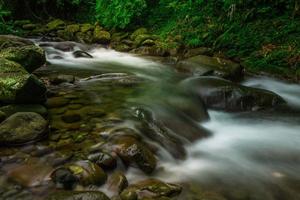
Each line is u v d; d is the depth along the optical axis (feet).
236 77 26.61
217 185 12.84
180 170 13.60
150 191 11.47
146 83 23.12
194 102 19.98
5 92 16.17
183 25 38.83
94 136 14.25
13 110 15.65
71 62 30.25
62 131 14.61
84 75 24.89
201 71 25.99
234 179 13.41
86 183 11.34
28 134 13.46
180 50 34.01
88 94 19.72
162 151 14.26
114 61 31.81
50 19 51.83
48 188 11.27
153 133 15.26
